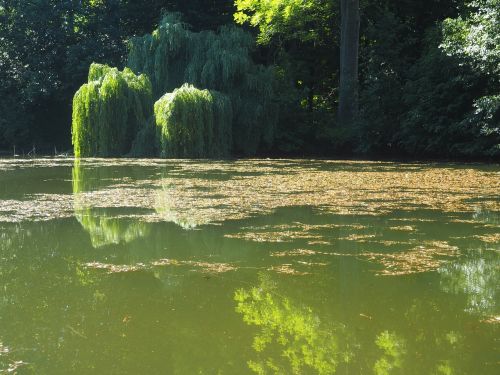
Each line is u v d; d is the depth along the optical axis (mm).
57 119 30484
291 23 22641
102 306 3346
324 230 5672
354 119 21234
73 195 8242
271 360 2549
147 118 18547
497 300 3459
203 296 3557
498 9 15789
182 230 5648
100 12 29438
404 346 2736
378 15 22391
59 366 2508
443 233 5531
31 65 28984
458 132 17953
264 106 20219
